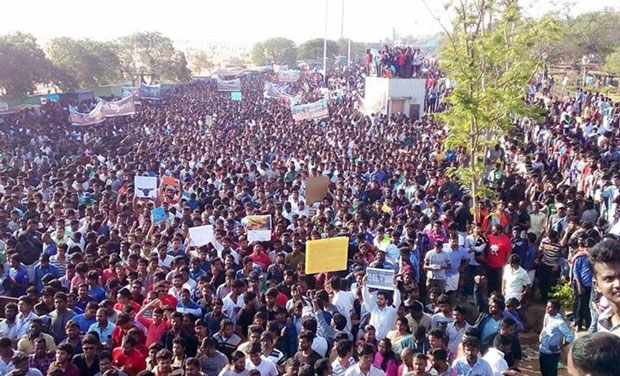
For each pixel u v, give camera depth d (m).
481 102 14.21
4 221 14.63
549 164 20.97
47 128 36.00
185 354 8.70
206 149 26.61
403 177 18.83
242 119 40.06
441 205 15.48
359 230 13.44
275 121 37.56
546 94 43.72
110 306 9.49
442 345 7.97
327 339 9.25
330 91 57.03
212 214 14.98
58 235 13.55
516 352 8.34
